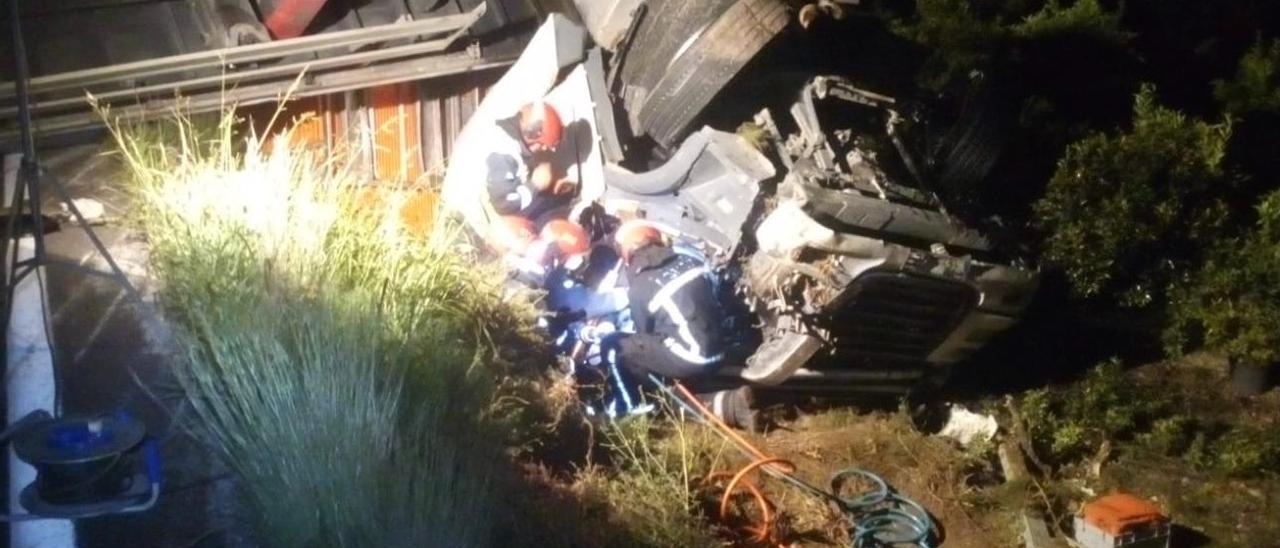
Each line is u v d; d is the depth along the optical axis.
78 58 7.04
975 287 6.42
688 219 6.36
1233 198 8.02
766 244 6.08
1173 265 7.66
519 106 6.88
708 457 6.18
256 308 5.10
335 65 7.38
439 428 5.11
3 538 4.38
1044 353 8.05
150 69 6.86
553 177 6.69
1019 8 8.45
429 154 7.79
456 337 5.89
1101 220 7.50
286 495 4.52
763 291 6.17
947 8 7.89
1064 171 7.63
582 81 6.70
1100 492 6.74
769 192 6.19
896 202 6.35
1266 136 8.27
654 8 6.58
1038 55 8.36
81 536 4.45
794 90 6.49
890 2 8.53
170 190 5.96
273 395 4.68
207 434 4.84
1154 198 7.46
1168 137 7.48
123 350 5.37
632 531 5.36
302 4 7.27
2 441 4.32
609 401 6.48
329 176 6.56
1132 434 7.25
